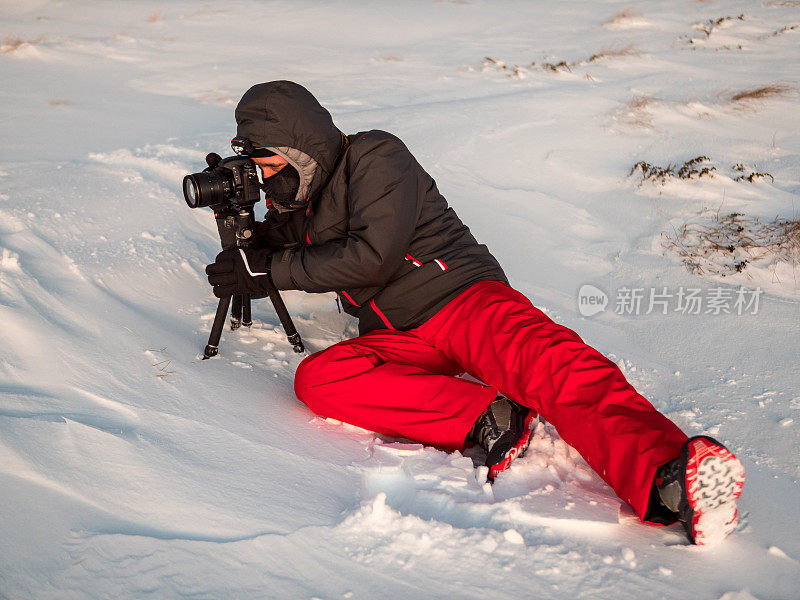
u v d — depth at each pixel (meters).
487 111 7.41
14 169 5.25
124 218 4.25
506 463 2.41
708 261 4.56
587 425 2.26
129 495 2.09
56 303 3.09
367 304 3.05
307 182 2.91
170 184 5.04
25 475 2.09
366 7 15.05
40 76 9.62
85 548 1.89
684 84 8.73
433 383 2.60
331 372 2.70
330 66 10.18
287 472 2.32
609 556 2.02
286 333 3.20
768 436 2.78
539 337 2.48
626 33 12.08
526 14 14.23
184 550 1.92
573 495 2.30
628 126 7.07
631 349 3.58
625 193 5.59
